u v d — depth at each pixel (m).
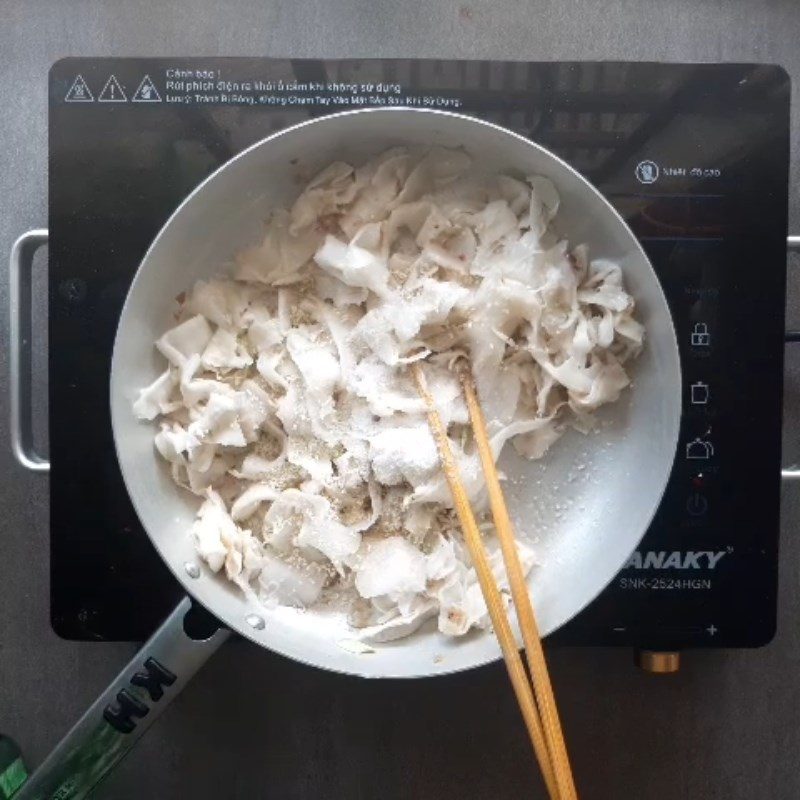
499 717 0.47
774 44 0.47
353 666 0.37
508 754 0.47
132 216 0.42
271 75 0.42
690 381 0.42
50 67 0.45
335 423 0.42
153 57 0.43
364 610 0.42
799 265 0.46
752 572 0.43
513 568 0.37
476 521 0.42
